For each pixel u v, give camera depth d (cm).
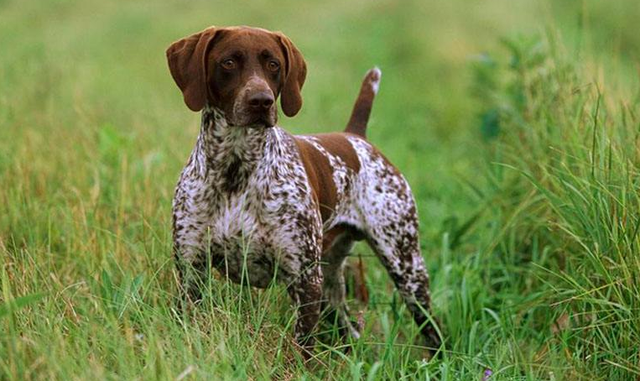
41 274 754
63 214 948
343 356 734
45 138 1185
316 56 2502
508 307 888
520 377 753
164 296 764
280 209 758
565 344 766
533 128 1079
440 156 1631
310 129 1653
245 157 744
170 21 2938
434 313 919
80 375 611
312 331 776
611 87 985
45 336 642
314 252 775
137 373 630
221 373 652
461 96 2019
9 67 1650
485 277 998
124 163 1031
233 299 736
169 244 839
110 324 663
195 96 732
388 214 887
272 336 749
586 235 834
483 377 759
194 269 764
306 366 760
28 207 943
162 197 987
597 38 2117
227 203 752
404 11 2995
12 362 607
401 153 1567
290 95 759
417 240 904
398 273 896
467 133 1733
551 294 865
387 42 2625
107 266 810
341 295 906
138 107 1559
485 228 1088
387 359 763
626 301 758
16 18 2912
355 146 884
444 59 2445
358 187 872
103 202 996
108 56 2281
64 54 2112
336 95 2061
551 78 1083
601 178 822
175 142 1209
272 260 773
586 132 910
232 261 775
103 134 1134
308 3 3288
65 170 1081
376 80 959
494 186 1117
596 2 2478
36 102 1425
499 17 2820
